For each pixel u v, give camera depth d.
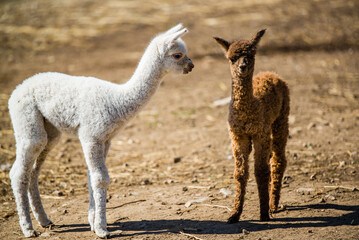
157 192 15.58
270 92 12.66
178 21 43.03
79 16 45.59
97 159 11.83
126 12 46.50
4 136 22.06
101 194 11.84
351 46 35.12
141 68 12.12
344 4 45.94
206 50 36.47
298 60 32.72
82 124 11.80
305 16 43.09
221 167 17.80
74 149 20.91
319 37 37.69
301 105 24.47
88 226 12.88
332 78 28.67
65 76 12.46
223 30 39.75
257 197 14.51
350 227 11.59
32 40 39.81
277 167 13.23
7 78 31.19
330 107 23.92
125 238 11.80
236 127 11.89
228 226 12.22
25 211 12.27
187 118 24.20
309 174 16.28
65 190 16.25
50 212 14.23
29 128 11.89
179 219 12.98
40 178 17.44
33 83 12.18
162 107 26.23
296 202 13.75
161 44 11.92
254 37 11.66
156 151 20.25
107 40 39.50
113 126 11.93
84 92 11.91
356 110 23.22
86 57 35.50
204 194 15.04
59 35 40.88
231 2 49.16
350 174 16.02
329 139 19.62
